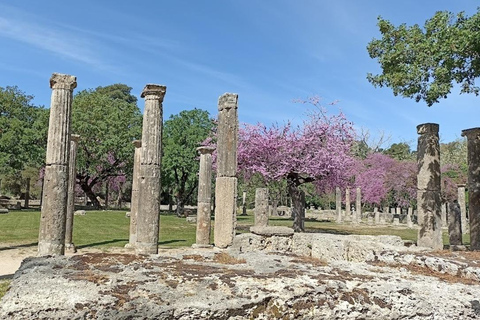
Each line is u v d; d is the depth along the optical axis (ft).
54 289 10.07
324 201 187.11
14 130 119.75
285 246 38.83
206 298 10.35
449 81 39.86
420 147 42.60
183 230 80.59
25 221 83.66
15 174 138.51
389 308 11.64
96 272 11.93
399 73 41.42
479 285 14.58
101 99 139.13
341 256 31.73
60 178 35.78
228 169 41.73
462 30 37.22
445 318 11.88
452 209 56.70
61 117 36.17
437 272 17.43
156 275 11.78
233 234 41.14
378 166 138.41
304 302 11.02
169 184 134.10
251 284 11.34
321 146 74.74
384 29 44.73
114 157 135.03
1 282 29.55
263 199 44.93
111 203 193.57
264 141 72.79
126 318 9.39
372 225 124.36
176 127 131.34
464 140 151.84
